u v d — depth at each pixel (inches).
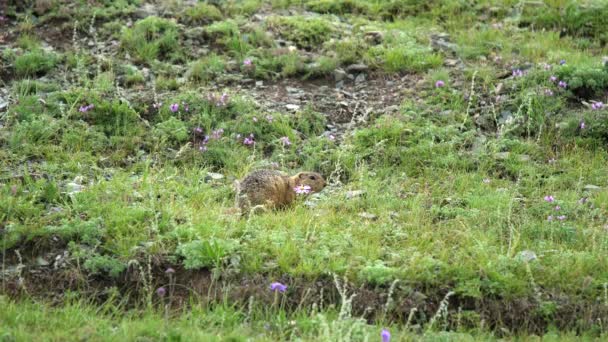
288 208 538.0
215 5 829.8
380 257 451.2
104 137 603.5
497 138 618.2
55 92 645.9
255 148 613.9
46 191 502.3
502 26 815.1
